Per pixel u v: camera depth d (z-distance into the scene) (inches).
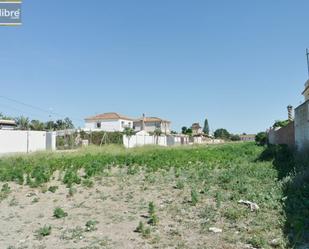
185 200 423.5
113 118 3572.8
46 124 3085.6
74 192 485.7
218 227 312.3
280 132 1379.2
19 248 275.3
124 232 308.0
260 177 570.3
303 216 317.7
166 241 281.7
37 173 638.5
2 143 1535.4
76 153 1206.3
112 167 791.7
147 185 538.3
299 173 500.1
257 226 309.1
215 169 734.5
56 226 333.4
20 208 408.8
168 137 2947.8
